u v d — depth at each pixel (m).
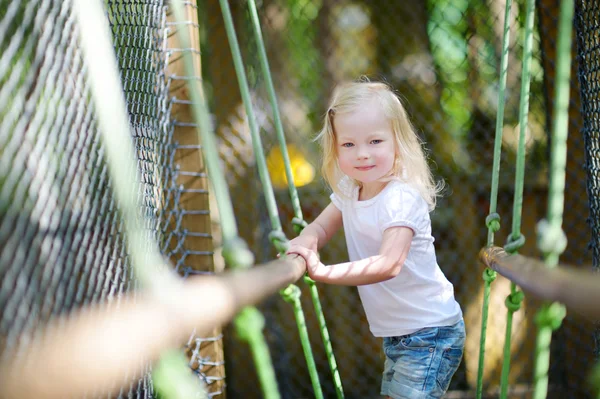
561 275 0.72
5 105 1.07
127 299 1.51
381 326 1.98
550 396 3.62
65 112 1.34
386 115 1.84
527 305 3.77
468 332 3.79
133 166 1.64
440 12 3.99
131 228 0.77
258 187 3.66
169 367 0.70
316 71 4.09
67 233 1.29
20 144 1.12
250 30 3.67
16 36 1.12
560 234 1.12
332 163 1.98
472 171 3.86
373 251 1.92
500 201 3.84
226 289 0.81
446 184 3.88
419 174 1.92
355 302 3.85
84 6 0.77
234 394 3.64
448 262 3.85
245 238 3.63
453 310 1.95
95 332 0.54
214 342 2.45
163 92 2.30
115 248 1.57
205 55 3.67
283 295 1.68
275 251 3.67
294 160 3.89
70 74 1.39
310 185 3.86
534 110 3.83
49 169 1.23
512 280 1.10
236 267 1.03
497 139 1.78
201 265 2.44
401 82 4.02
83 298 1.36
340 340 3.84
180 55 2.37
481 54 3.89
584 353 3.61
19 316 1.05
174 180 2.40
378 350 3.84
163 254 2.11
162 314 0.64
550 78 3.42
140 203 1.74
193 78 1.05
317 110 3.99
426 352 1.90
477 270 3.82
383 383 2.02
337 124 1.87
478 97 3.91
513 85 3.84
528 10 1.53
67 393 0.47
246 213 3.64
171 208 2.43
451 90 3.98
